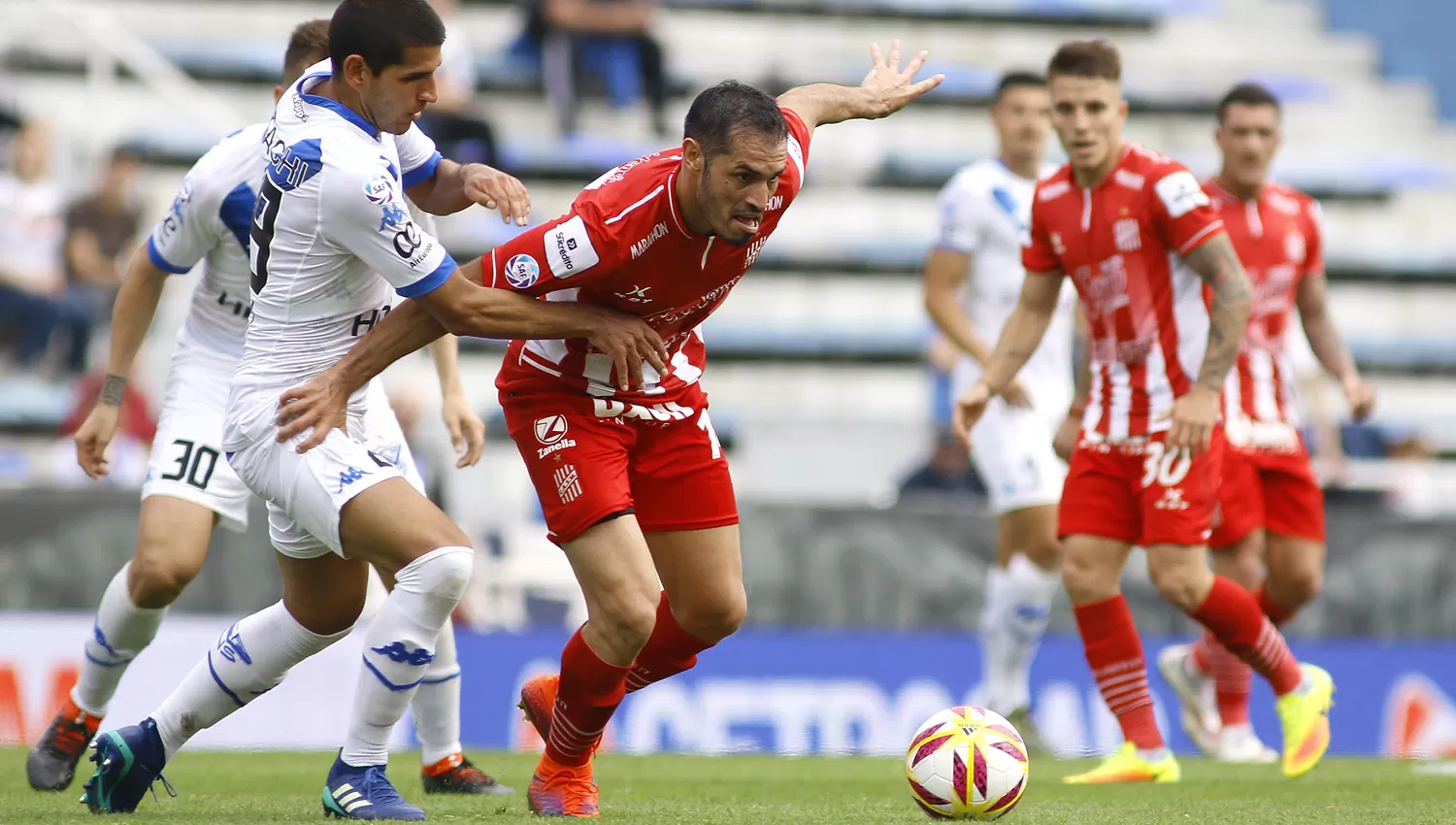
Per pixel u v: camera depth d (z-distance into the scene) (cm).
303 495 1394
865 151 5656
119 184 4422
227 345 1925
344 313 1448
